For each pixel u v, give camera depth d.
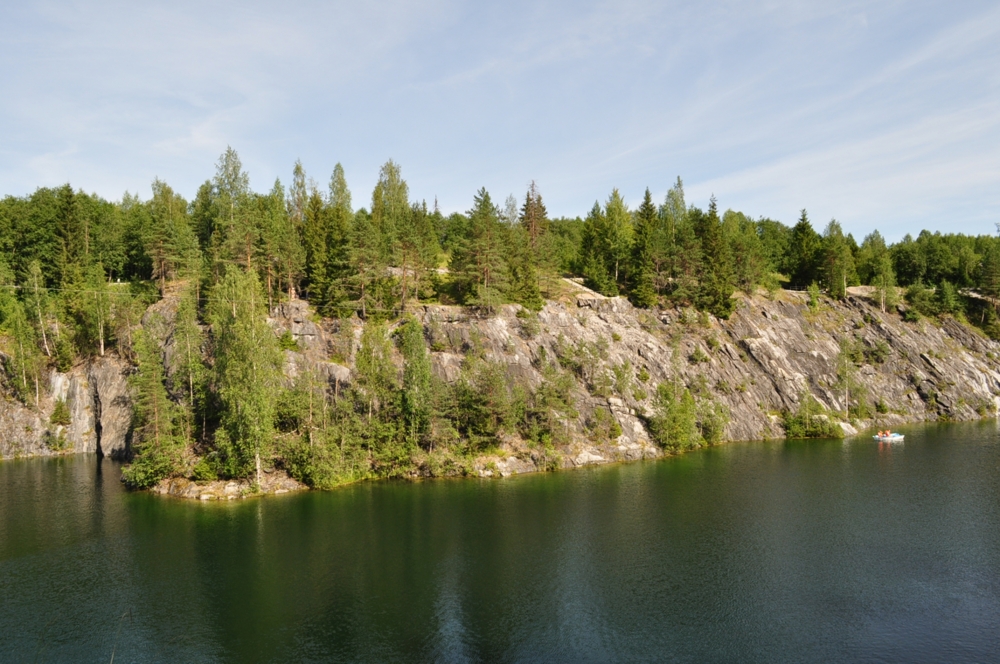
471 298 105.06
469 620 44.97
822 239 167.62
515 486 80.44
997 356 137.50
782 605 46.59
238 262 101.50
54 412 106.88
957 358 135.62
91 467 94.50
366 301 102.75
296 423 84.50
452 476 85.38
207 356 93.81
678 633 42.78
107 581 52.03
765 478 83.56
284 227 113.19
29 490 80.50
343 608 47.00
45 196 141.00
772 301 136.12
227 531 63.97
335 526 65.25
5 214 128.00
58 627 44.34
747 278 137.25
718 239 129.75
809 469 88.31
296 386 84.69
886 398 126.88
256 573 53.44
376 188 149.50
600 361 105.88
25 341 107.19
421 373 86.38
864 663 38.84
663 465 91.94
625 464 92.69
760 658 39.62
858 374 127.38
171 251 118.62
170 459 80.12
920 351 134.62
